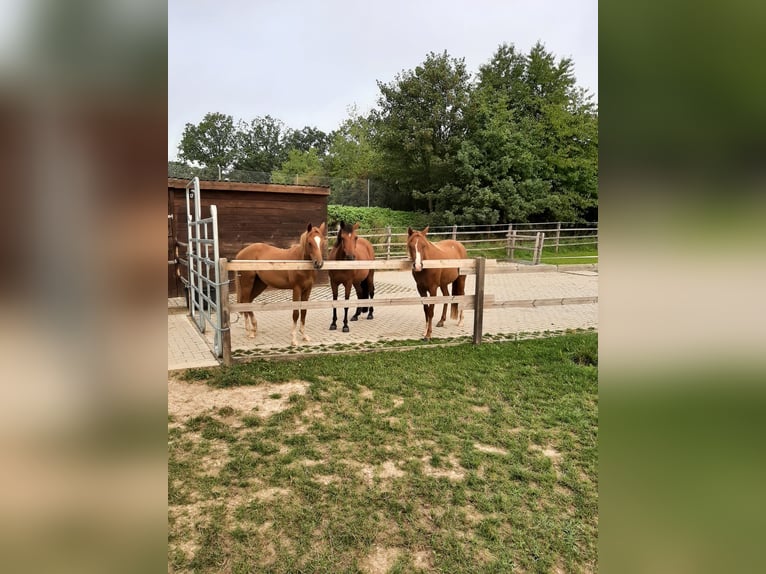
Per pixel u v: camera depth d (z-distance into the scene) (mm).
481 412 3254
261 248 5215
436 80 20266
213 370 4113
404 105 20734
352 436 2863
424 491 2270
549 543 1916
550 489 2309
